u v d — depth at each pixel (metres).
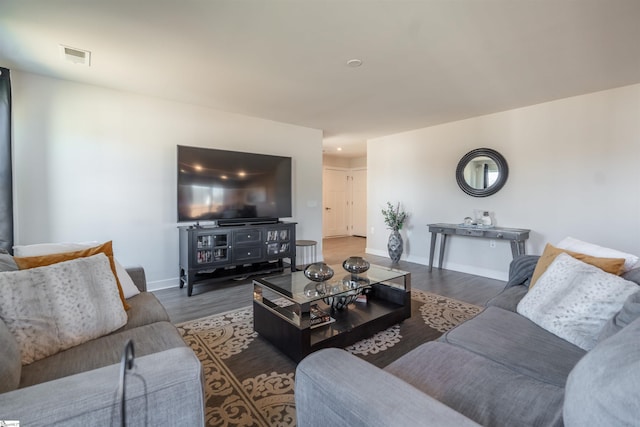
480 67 2.75
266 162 4.36
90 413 0.75
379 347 2.23
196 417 0.91
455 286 3.80
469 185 4.46
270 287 2.44
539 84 3.17
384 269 2.98
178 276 3.79
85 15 1.96
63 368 1.24
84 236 3.20
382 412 0.73
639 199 3.19
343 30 2.15
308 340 1.99
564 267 1.70
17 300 1.30
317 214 5.15
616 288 1.42
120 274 2.00
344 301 2.56
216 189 3.93
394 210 5.54
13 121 2.84
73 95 3.12
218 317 2.81
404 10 1.92
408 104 3.81
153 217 3.60
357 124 4.80
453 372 1.18
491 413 0.97
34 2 1.83
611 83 3.15
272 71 2.83
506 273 4.12
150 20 2.02
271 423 1.50
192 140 3.84
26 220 2.91
